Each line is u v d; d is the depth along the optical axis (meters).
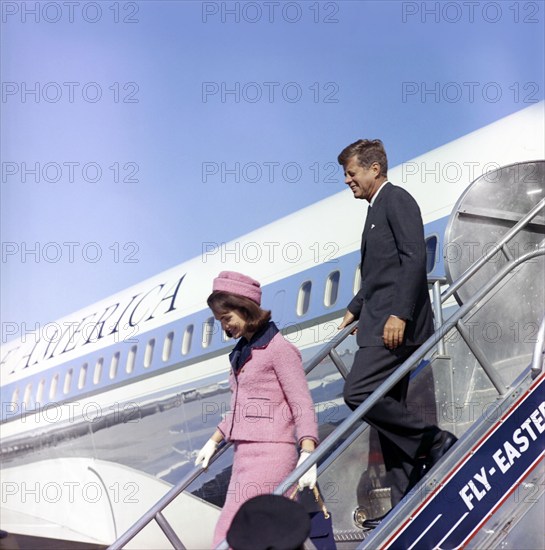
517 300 6.19
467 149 9.29
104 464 11.59
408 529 4.81
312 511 4.76
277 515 3.33
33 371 14.34
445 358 5.93
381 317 5.28
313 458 4.51
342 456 5.72
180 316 11.48
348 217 10.07
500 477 5.08
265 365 4.61
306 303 9.85
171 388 11.16
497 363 6.04
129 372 11.95
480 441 5.08
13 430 13.57
